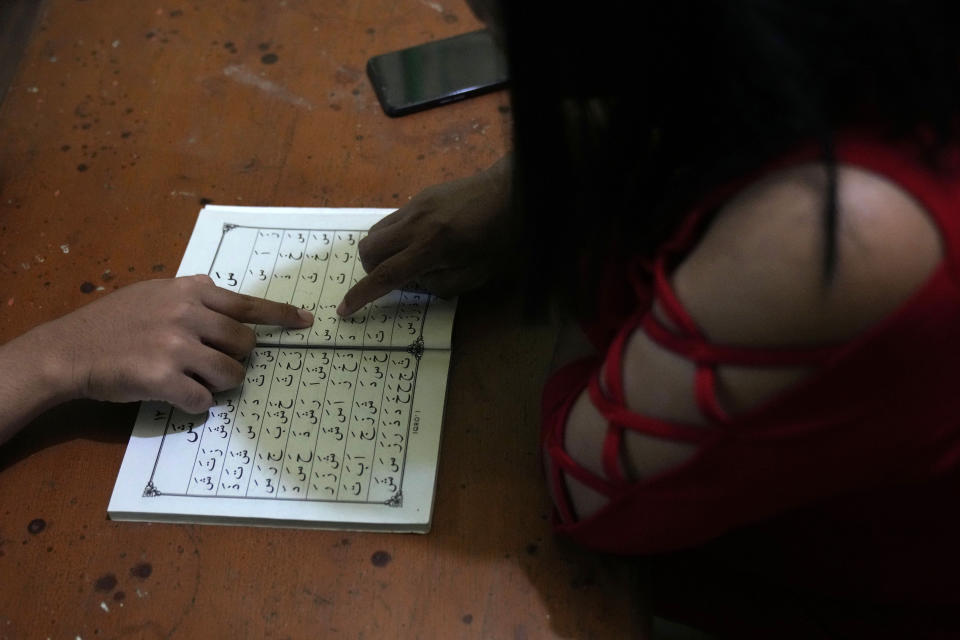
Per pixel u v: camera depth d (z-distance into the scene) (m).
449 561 0.64
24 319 0.79
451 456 0.70
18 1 1.58
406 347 0.75
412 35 1.00
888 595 0.62
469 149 0.90
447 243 0.73
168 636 0.61
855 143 0.38
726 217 0.42
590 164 0.50
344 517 0.66
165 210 0.86
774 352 0.41
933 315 0.38
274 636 0.61
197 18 1.02
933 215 0.37
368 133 0.91
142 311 0.71
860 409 0.42
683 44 0.41
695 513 0.51
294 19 1.02
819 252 0.38
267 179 0.88
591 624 0.61
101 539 0.66
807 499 0.50
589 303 0.61
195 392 0.69
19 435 0.71
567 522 0.61
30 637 0.62
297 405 0.72
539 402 0.73
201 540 0.66
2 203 0.87
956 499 0.51
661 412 0.47
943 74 0.37
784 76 0.36
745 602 0.71
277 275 0.80
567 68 0.44
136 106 0.94
